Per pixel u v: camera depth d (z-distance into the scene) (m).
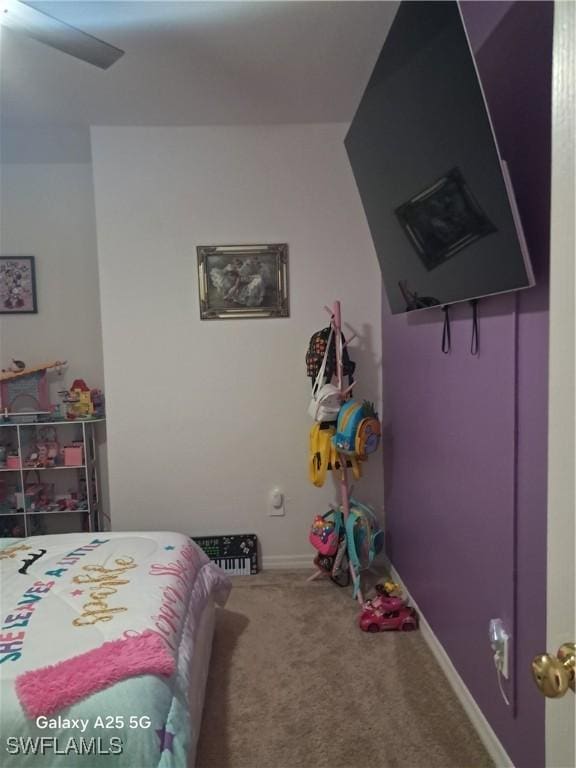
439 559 1.92
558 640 0.68
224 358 2.77
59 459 2.98
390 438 2.65
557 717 0.68
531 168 1.17
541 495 1.20
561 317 0.66
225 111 2.52
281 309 2.75
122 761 1.06
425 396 2.04
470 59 1.11
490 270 1.28
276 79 2.21
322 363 2.54
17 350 3.06
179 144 2.68
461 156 1.26
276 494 2.82
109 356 2.74
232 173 2.70
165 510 2.81
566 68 0.63
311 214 2.73
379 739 1.55
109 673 1.15
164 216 2.70
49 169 2.99
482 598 1.53
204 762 1.47
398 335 2.44
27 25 1.43
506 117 1.27
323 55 2.03
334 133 2.70
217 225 2.72
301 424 2.81
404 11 1.35
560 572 0.67
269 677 1.86
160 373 2.76
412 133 1.47
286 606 2.39
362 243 2.76
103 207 2.68
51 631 1.32
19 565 1.75
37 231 3.01
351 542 2.44
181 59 2.04
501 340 1.37
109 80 2.19
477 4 1.40
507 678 1.37
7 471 3.00
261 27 1.84
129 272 2.72
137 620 1.39
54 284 3.04
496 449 1.42
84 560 1.78
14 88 2.24
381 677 1.85
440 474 1.88
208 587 1.94
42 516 3.08
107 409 2.76
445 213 1.43
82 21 1.78
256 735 1.58
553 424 0.69
